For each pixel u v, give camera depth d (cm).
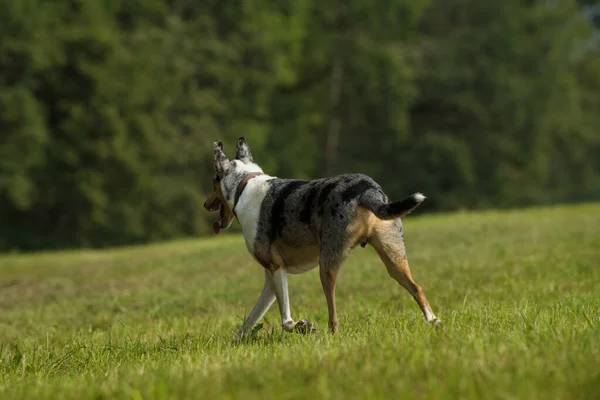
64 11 3198
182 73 3331
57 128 3130
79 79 3141
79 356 672
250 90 3641
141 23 3444
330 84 4262
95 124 3069
